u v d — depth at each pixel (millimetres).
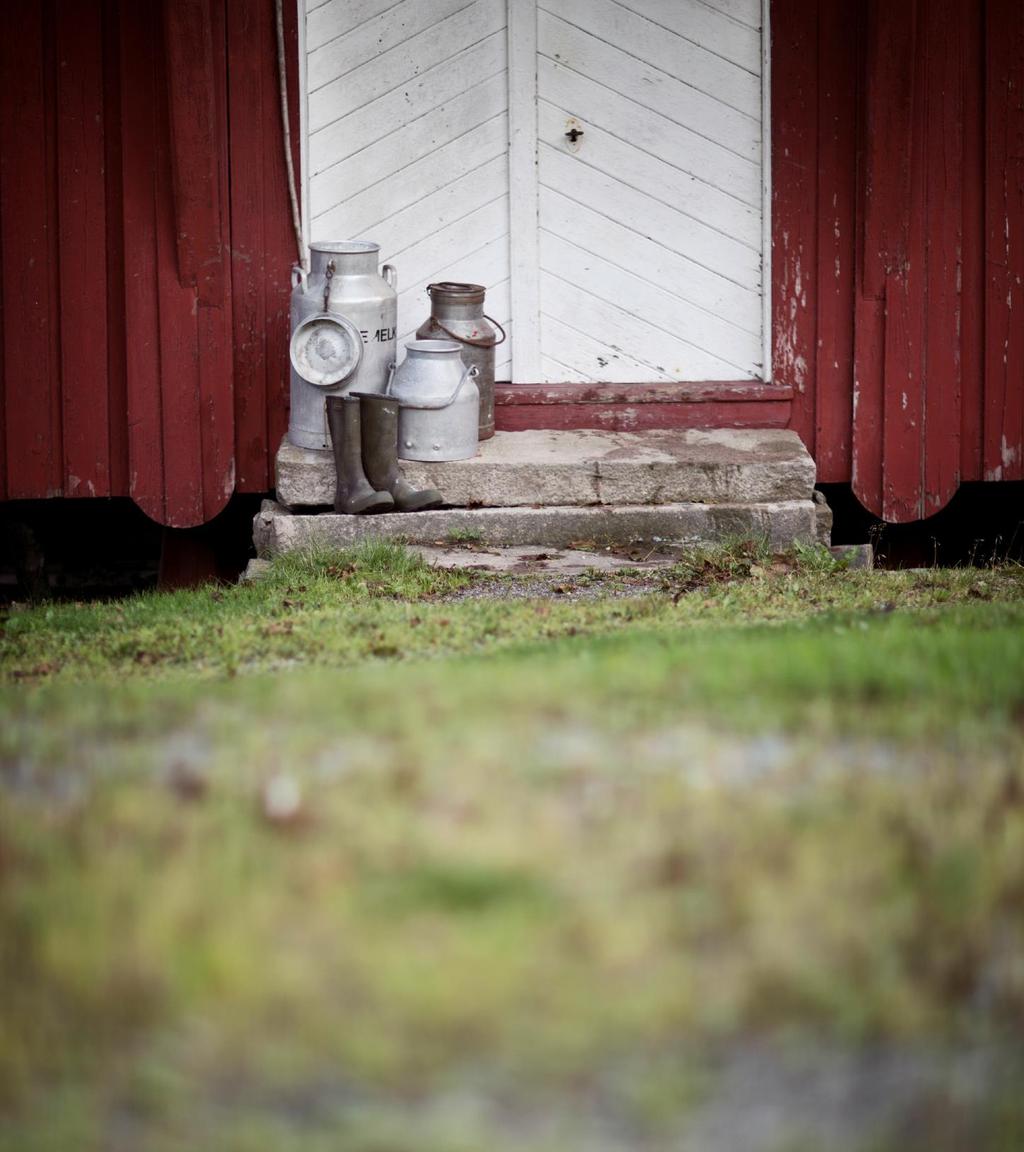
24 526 11141
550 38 10227
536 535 9477
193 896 3791
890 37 9992
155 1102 3189
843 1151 3094
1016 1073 3309
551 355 10578
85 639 7527
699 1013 3398
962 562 11180
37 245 10172
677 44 10250
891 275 10391
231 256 10266
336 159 10266
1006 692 5238
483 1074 3256
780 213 10391
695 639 6457
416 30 10156
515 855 3977
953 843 4059
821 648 5852
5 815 4312
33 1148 3082
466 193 10367
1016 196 10383
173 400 10352
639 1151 3088
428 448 9523
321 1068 3266
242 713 5266
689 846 4031
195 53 9828
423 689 5469
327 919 3693
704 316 10555
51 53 9984
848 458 10633
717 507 9469
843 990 3482
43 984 3488
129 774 4633
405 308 10477
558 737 4848
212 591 8820
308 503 9609
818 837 4082
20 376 10289
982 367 10539
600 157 10359
